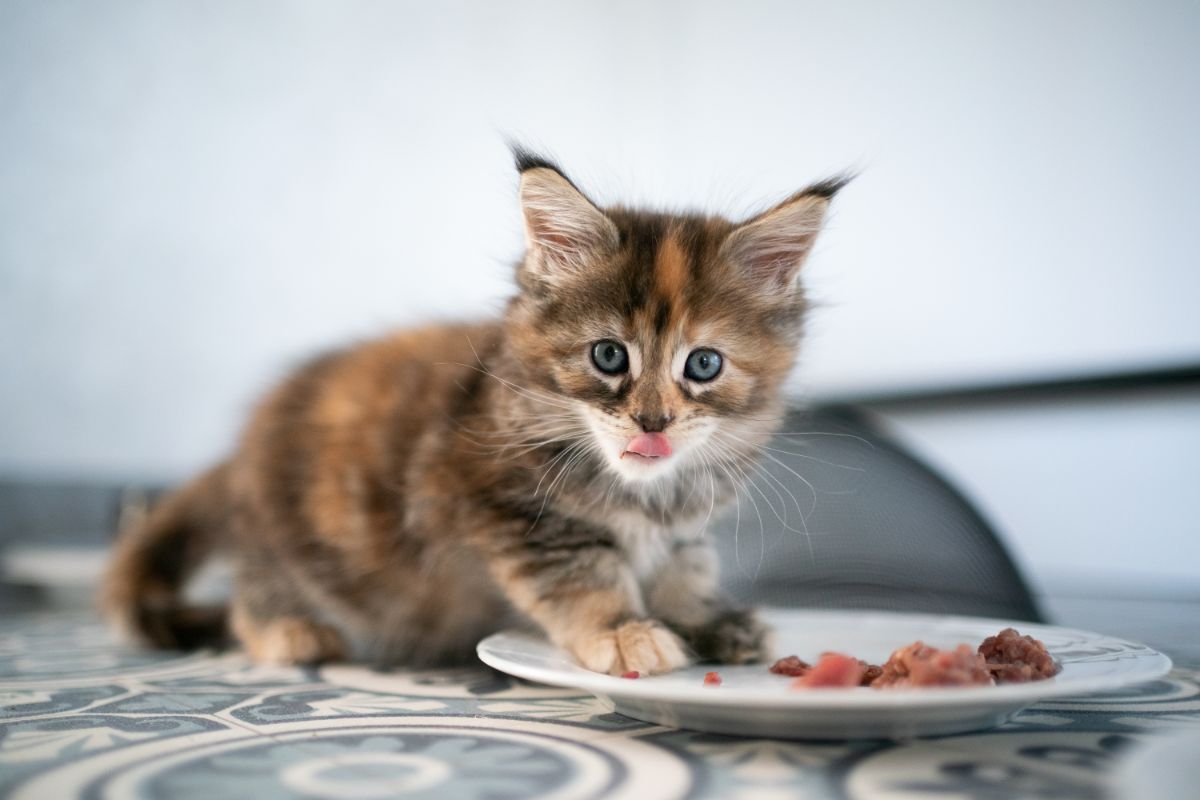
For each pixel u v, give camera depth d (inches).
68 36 31.9
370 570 18.7
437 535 17.9
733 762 12.9
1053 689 13.0
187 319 34.2
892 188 29.7
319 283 36.6
